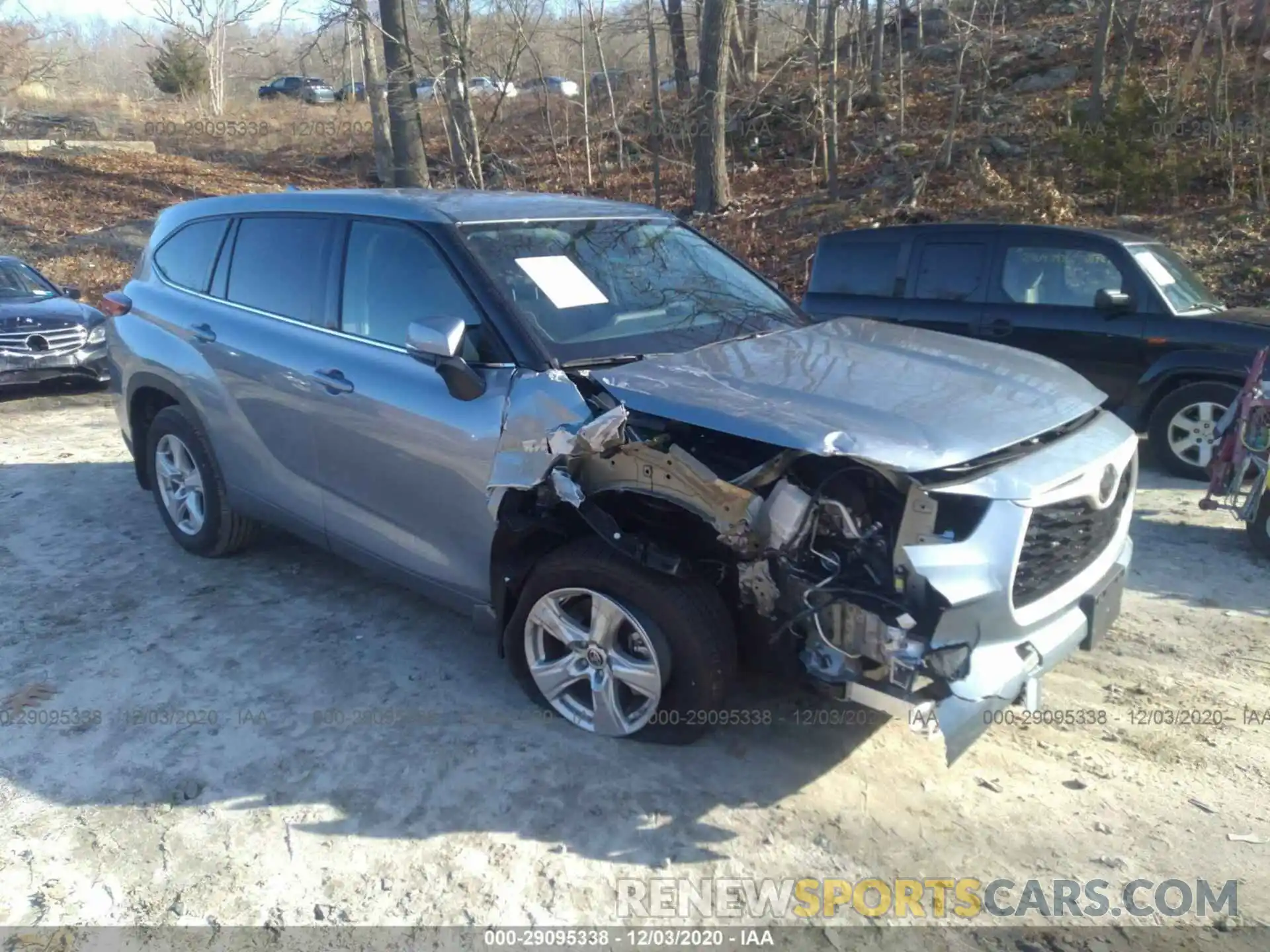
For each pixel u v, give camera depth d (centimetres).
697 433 367
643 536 363
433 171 2364
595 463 365
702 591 361
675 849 338
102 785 370
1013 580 327
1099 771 380
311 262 483
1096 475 359
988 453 336
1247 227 1321
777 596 345
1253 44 1781
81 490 707
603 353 403
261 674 447
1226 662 463
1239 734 404
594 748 391
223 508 545
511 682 441
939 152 1742
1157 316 776
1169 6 2095
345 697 429
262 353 487
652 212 525
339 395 445
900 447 324
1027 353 441
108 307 591
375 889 320
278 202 520
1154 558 591
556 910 312
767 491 348
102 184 2241
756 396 356
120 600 522
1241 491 688
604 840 341
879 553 334
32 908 311
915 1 2203
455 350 376
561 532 385
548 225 462
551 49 2533
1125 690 437
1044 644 346
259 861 332
